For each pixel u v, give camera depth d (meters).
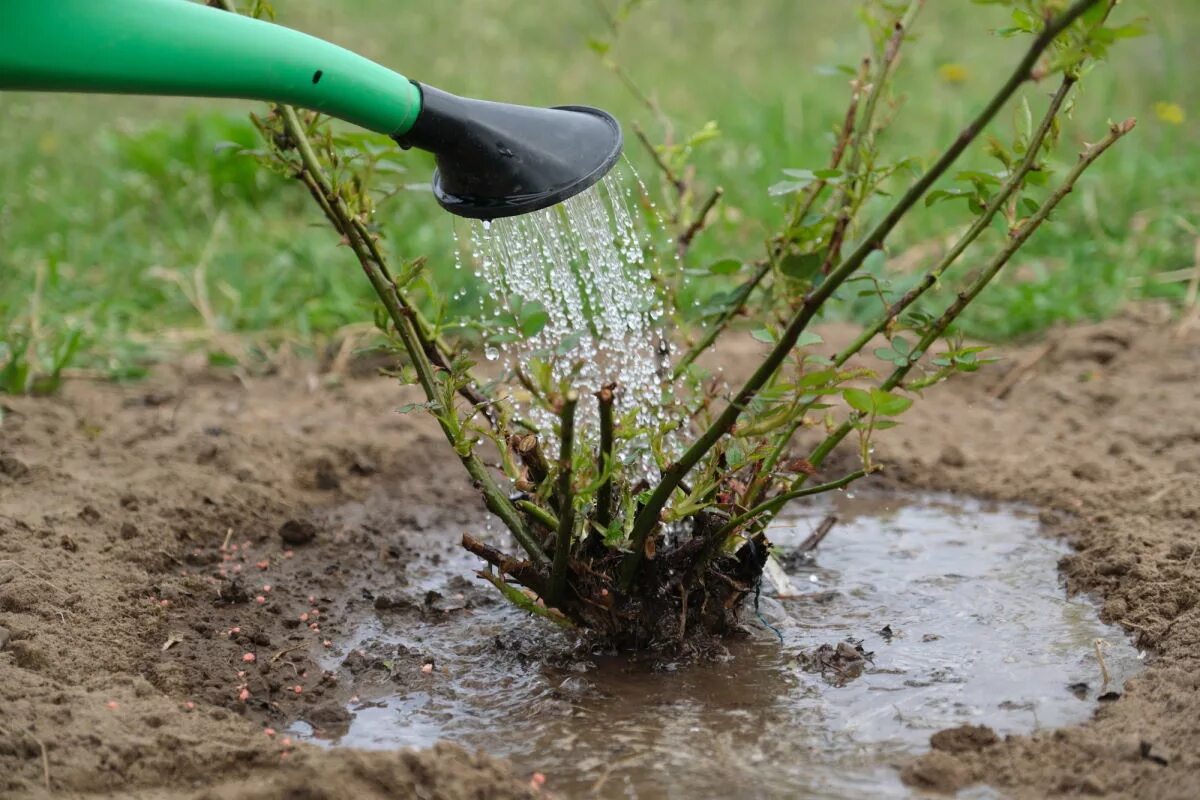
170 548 4.20
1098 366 5.81
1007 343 6.19
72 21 2.59
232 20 2.76
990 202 3.50
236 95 2.80
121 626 3.64
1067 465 4.87
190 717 3.13
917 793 2.90
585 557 3.51
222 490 4.62
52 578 3.80
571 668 3.57
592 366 4.03
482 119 2.98
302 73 2.81
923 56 10.06
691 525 3.74
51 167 8.22
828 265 3.80
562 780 3.00
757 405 3.56
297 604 3.96
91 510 4.29
